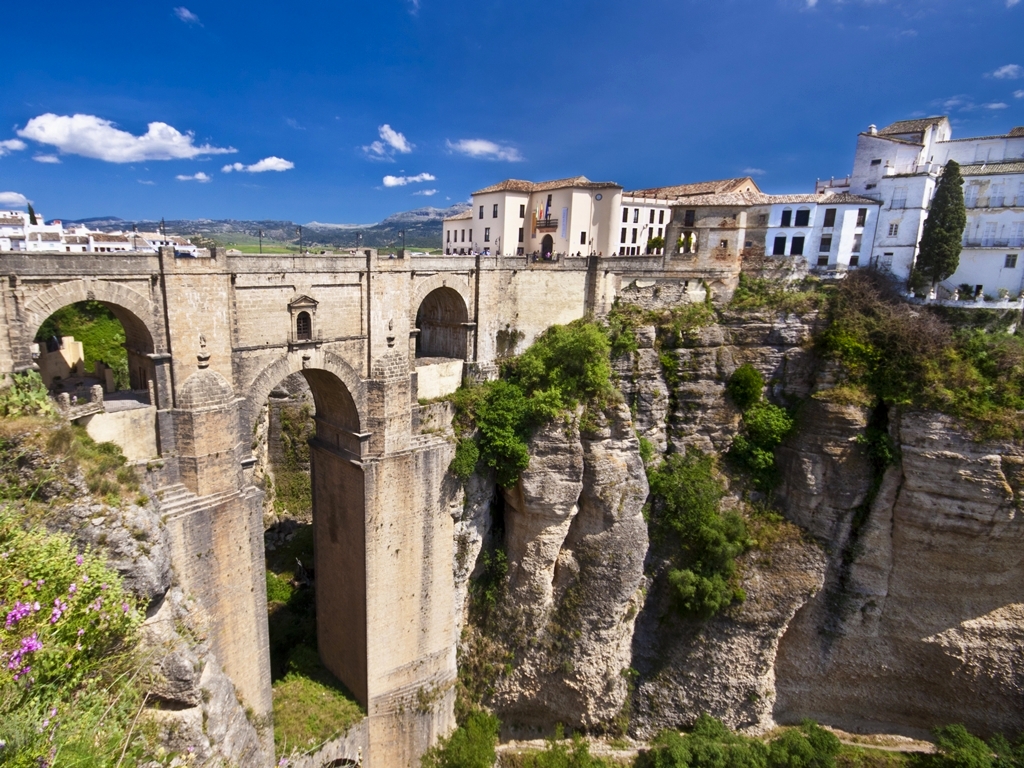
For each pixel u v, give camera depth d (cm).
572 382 4600
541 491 4481
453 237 8106
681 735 4744
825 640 5050
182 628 2703
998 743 4753
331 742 3850
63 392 2881
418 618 4306
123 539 2486
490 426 4431
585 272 5291
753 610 4812
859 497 4878
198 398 3025
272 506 5912
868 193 6175
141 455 2931
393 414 3931
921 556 4803
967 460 4516
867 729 5162
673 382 5209
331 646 4375
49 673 1598
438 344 4838
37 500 2358
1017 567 4694
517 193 6919
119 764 1507
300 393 6038
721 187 6894
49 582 1800
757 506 5153
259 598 3416
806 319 5209
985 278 5712
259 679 3472
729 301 5606
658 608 4956
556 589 4784
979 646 4838
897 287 5681
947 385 4691
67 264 2553
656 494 5031
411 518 4128
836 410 4828
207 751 2531
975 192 5834
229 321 3120
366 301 3712
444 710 4538
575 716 4803
